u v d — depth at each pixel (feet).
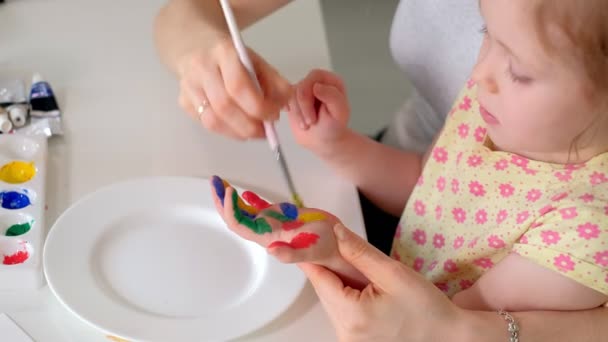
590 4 1.99
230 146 2.89
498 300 2.41
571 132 2.22
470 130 2.77
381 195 3.11
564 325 2.27
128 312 2.21
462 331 2.19
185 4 2.95
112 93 3.04
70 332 2.21
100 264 2.36
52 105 2.88
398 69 6.03
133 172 2.74
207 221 2.55
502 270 2.42
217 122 2.52
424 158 3.13
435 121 3.50
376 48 6.18
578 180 2.36
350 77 5.98
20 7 3.43
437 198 2.83
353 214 2.70
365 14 6.43
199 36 2.75
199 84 2.53
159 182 2.61
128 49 3.26
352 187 2.84
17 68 3.09
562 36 2.02
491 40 2.27
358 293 2.20
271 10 3.19
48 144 2.80
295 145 2.95
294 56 3.28
